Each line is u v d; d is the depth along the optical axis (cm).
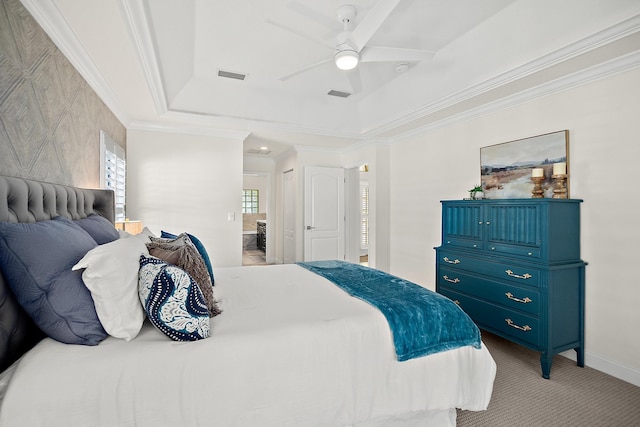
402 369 152
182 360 117
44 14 167
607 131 236
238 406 120
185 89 360
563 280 235
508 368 242
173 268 133
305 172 548
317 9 234
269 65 325
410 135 443
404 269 462
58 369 106
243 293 199
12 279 111
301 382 132
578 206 250
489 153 327
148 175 412
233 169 455
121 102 326
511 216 259
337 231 573
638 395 206
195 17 241
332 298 186
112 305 121
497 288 267
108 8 172
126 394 107
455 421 170
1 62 134
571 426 176
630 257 225
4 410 96
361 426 146
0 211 118
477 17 251
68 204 186
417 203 435
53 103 185
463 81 300
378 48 223
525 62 249
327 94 407
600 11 201
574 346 240
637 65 219
